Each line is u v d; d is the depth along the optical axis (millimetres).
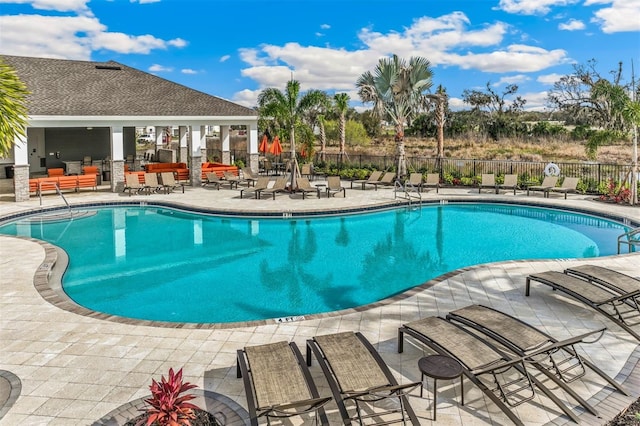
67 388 5270
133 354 6066
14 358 5961
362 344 5480
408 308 7598
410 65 22578
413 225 15438
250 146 24578
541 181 20000
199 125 22203
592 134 18000
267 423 4340
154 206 17953
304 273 10727
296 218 16031
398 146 23484
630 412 4820
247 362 5457
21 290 8383
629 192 16562
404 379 5453
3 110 4922
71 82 22578
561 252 12289
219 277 10430
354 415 4770
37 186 18266
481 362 5008
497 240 13586
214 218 16203
